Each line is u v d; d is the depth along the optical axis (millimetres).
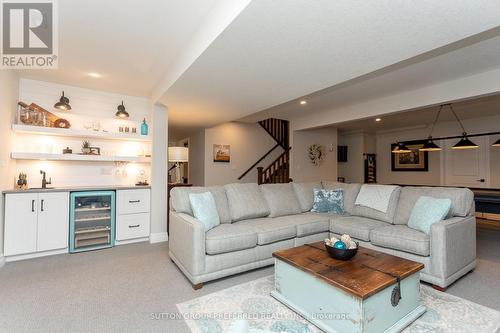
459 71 3426
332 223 3477
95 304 2172
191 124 5719
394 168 8219
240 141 6941
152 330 1835
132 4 2094
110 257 3359
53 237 3400
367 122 7020
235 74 2838
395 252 2764
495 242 4008
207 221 2795
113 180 4387
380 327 1727
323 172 7508
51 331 1813
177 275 2783
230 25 1887
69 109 3865
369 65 2623
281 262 2246
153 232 4145
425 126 7355
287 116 6391
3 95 3139
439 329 1837
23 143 3684
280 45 2201
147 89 4211
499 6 1692
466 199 2840
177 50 2889
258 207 3537
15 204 3156
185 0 2049
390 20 1849
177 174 5305
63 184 3992
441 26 1931
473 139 6438
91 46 2791
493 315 2008
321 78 2971
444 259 2396
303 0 1617
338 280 1768
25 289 2434
